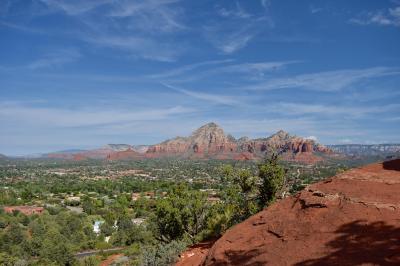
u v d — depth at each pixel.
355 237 5.81
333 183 7.40
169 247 12.43
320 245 6.01
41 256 50.28
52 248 50.56
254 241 7.19
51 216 74.38
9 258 48.50
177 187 22.06
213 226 15.58
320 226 6.45
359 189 6.84
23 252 53.91
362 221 6.07
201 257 9.71
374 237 5.64
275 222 7.35
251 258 6.68
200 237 15.65
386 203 6.19
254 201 16.69
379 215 6.04
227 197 18.38
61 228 64.81
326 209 6.79
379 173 7.31
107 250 57.00
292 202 7.77
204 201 21.61
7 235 58.09
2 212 78.62
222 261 7.15
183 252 12.06
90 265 45.19
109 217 78.25
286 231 6.88
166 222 20.94
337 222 6.33
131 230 62.75
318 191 7.28
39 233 61.28
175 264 10.46
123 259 35.59
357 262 5.27
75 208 96.19
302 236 6.48
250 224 7.94
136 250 45.84
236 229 8.00
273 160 16.67
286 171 17.14
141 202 91.88
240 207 16.66
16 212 78.69
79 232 65.00
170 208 20.62
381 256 5.18
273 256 6.39
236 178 17.47
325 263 5.55
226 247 7.45
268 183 16.03
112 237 62.00
